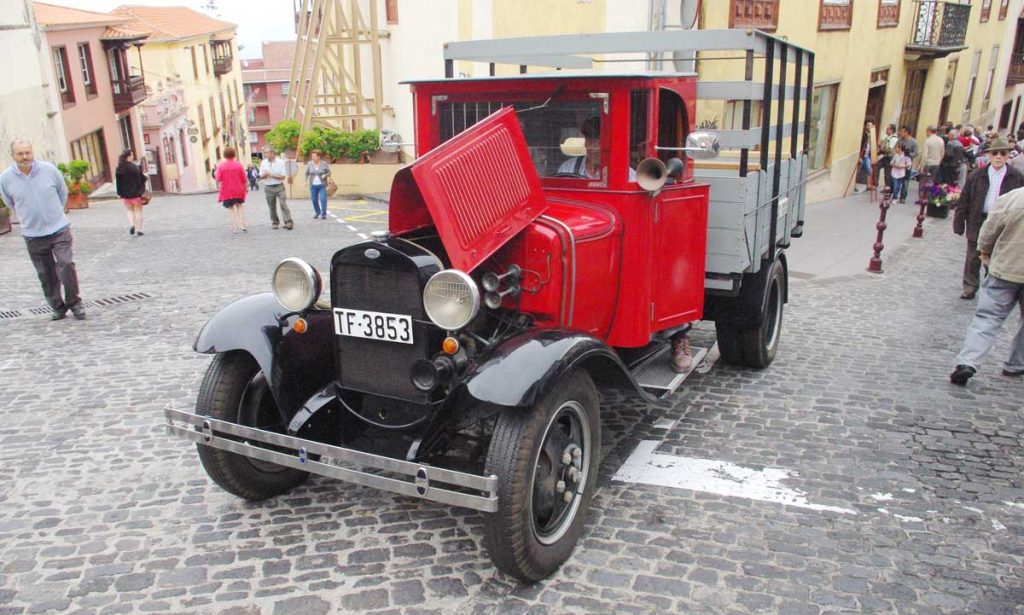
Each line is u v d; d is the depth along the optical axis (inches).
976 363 226.7
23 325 296.7
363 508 158.6
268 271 390.9
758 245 217.8
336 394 151.3
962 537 147.3
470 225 139.0
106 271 396.8
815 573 135.0
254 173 1700.3
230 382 150.7
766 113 205.2
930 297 353.7
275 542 145.3
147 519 153.9
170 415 148.1
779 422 203.3
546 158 176.1
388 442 143.3
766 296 228.1
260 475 157.4
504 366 127.3
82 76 1082.1
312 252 446.0
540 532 134.3
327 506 159.3
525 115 175.6
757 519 153.6
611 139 166.4
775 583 132.0
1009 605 126.6
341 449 130.5
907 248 479.5
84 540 146.0
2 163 698.2
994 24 1142.3
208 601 127.3
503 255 154.3
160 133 1368.1
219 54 1975.9
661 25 421.1
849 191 757.3
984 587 131.4
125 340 274.5
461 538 146.9
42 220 286.0
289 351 150.1
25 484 168.6
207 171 1753.2
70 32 1014.4
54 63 946.7
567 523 139.3
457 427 139.1
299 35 843.4
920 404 215.9
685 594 129.1
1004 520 153.8
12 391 225.1
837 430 198.1
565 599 128.0
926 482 169.6
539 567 130.6
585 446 144.4
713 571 135.6
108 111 1175.6
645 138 168.7
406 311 136.7
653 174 152.8
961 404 215.9
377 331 140.0
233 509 158.1
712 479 170.7
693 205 188.7
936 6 837.2
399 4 717.3
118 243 489.4
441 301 128.4
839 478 171.3
